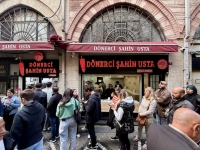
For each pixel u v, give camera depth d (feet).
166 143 5.26
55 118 17.57
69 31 24.57
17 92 25.29
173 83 23.61
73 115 14.01
